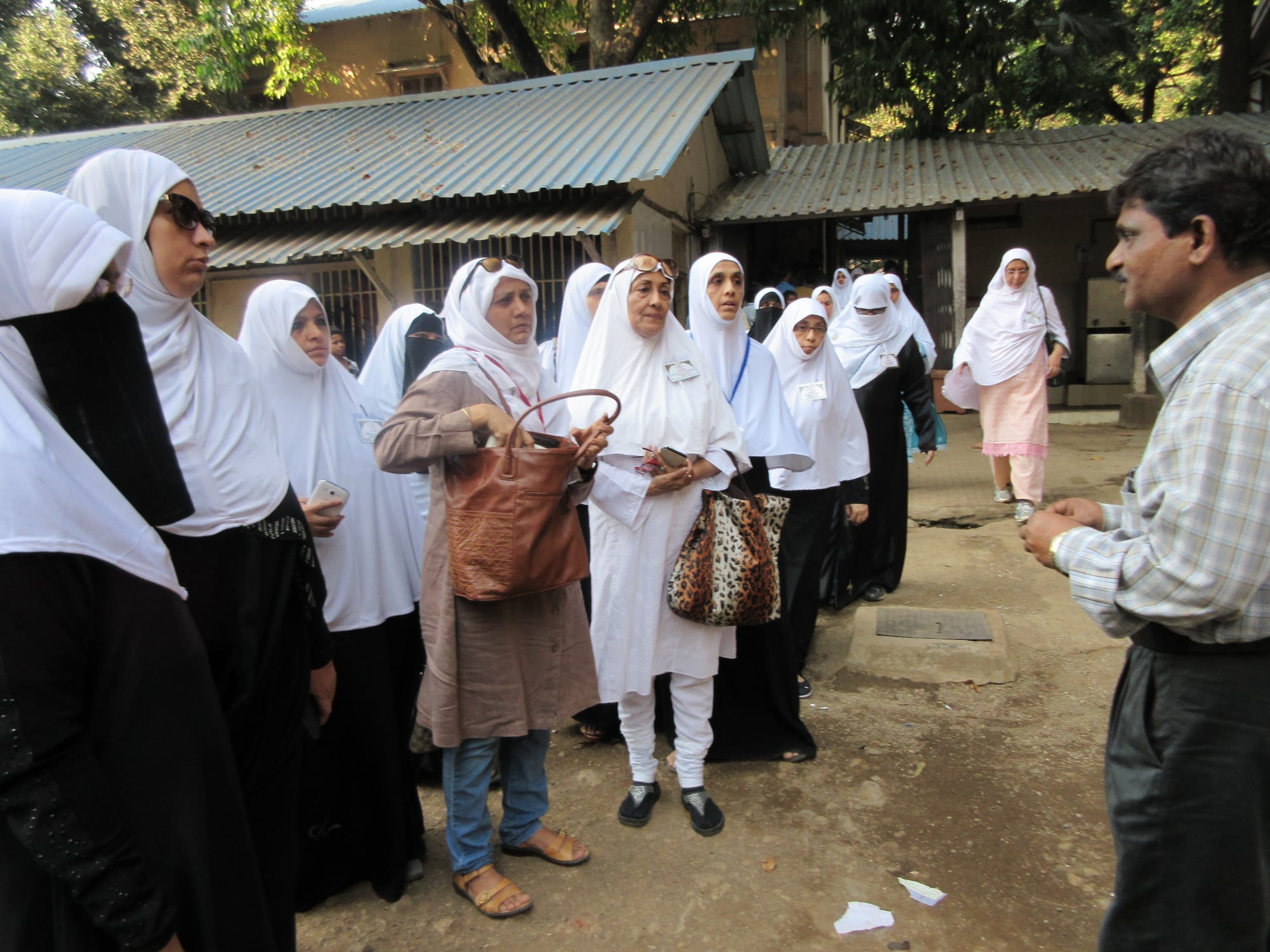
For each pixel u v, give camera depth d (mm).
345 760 2568
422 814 2975
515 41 13039
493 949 2379
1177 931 1534
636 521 2721
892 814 2934
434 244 8859
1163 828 1519
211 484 1733
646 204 8648
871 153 12281
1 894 1310
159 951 1309
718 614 2719
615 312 2844
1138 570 1440
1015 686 3852
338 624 2473
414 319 3174
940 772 3186
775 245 13562
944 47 12016
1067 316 12305
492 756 2473
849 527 4785
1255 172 1414
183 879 1412
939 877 2605
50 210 1307
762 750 3311
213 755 1471
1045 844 2740
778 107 16359
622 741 3564
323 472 2525
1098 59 15195
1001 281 6250
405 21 17422
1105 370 11609
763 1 11820
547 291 8789
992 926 2393
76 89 16453
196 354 1813
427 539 2402
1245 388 1343
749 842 2812
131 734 1366
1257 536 1330
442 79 17516
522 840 2748
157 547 1416
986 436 6434
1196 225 1444
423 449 2193
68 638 1283
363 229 8398
